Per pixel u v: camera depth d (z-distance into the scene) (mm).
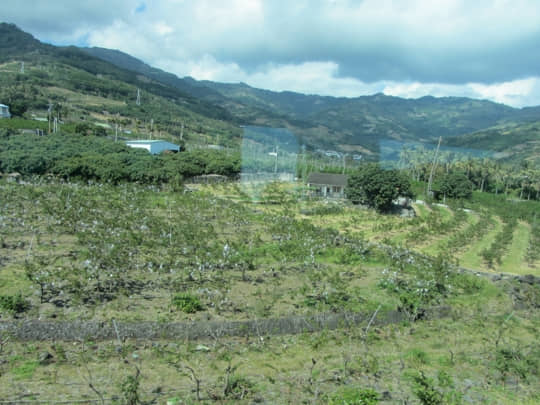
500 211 65500
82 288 18766
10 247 24484
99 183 54062
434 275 25094
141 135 112625
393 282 23703
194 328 16312
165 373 13312
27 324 14969
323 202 59688
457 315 21562
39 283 17578
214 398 11828
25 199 36844
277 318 17656
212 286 20734
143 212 35719
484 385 14211
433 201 74188
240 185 61906
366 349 16641
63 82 167375
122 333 15641
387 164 73312
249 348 15875
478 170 90688
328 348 16469
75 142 68062
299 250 28812
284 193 59031
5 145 58344
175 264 23016
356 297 21547
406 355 16297
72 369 13195
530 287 27281
